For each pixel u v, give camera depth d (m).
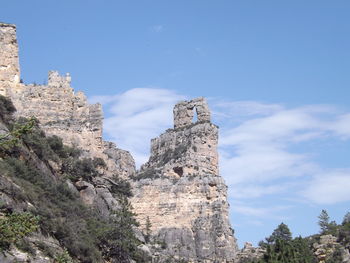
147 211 151.62
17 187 86.56
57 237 88.25
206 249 146.00
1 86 130.38
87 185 110.00
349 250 127.06
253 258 136.75
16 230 59.94
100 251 99.69
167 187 154.25
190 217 151.38
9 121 105.44
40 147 103.75
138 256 107.44
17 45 132.50
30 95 132.50
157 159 164.62
